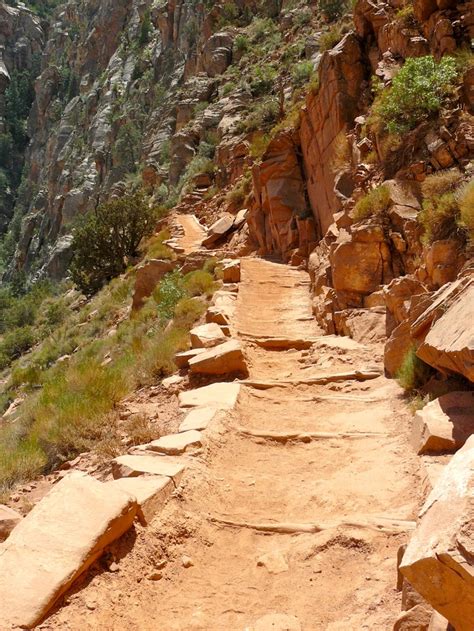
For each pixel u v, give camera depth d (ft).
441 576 8.95
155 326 53.57
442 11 46.47
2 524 15.55
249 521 15.84
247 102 159.53
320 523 15.16
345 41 59.31
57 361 82.07
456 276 28.04
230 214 98.53
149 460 18.11
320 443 20.84
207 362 29.30
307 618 11.84
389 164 41.19
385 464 18.08
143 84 290.15
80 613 11.51
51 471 23.21
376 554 13.42
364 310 33.86
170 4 290.76
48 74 400.67
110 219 116.47
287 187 68.44
